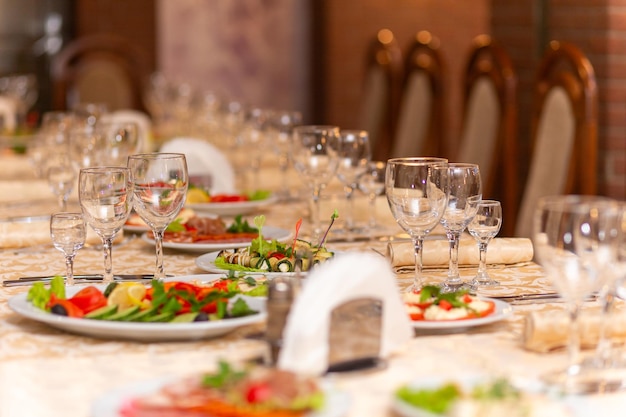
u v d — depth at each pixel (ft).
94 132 8.96
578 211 3.66
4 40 25.55
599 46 15.29
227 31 27.84
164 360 4.07
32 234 7.06
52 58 25.95
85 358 4.12
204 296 4.58
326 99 26.81
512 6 17.56
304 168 7.29
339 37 26.43
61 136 10.69
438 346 4.27
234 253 5.82
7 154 13.94
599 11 15.23
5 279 5.89
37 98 25.84
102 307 4.59
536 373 3.89
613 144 15.28
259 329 4.56
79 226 5.49
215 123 15.15
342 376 3.79
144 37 26.50
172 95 19.92
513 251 6.06
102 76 21.27
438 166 5.08
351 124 26.61
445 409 3.16
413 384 3.51
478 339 4.40
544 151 10.93
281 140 9.98
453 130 25.73
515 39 17.56
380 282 3.89
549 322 4.15
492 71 13.17
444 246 5.96
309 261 5.22
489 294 5.30
